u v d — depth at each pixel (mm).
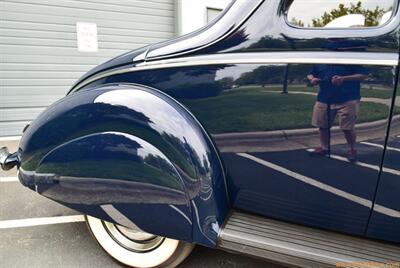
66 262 1952
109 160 1491
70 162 1584
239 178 1465
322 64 1205
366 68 1158
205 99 1400
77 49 5121
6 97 4754
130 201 1496
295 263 1285
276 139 1351
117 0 5281
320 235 1388
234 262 1997
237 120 1380
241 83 1327
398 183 1241
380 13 1222
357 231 1381
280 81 1275
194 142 1376
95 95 1534
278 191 1425
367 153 1240
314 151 1311
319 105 1247
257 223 1456
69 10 4926
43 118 1678
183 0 5703
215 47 1361
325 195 1359
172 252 1735
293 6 1286
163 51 1476
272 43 1284
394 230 1318
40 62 4887
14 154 2023
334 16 1301
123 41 5492
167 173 1396
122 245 1872
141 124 1416
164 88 1469
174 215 1435
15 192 2934
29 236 2225
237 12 1339
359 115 1207
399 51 1130
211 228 1401
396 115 1163
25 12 4617
